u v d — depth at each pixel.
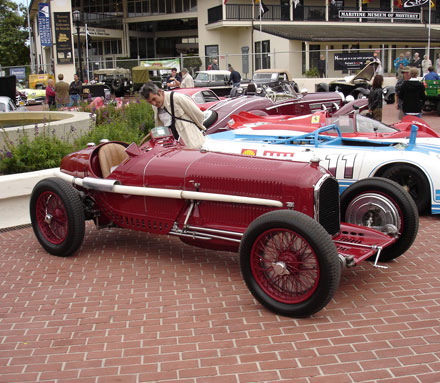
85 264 5.38
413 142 6.71
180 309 4.28
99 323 4.08
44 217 5.68
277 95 12.32
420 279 4.79
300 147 6.55
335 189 4.60
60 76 19.45
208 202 4.77
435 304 4.26
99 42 44.25
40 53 46.34
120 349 3.68
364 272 4.98
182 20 43.56
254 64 32.44
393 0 37.34
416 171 6.44
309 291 3.93
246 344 3.69
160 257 5.53
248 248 4.14
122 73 29.75
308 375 3.28
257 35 33.97
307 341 3.70
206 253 5.62
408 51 26.75
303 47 31.02
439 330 3.82
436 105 18.16
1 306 4.44
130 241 6.10
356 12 34.94
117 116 11.58
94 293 4.65
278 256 4.11
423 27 37.38
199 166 4.85
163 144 5.53
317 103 12.45
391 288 4.60
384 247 4.89
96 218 5.71
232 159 4.82
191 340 3.77
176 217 5.00
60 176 5.88
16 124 11.70
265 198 4.45
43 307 4.40
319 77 28.58
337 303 4.32
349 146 6.93
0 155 7.82
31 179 7.02
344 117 7.34
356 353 3.52
